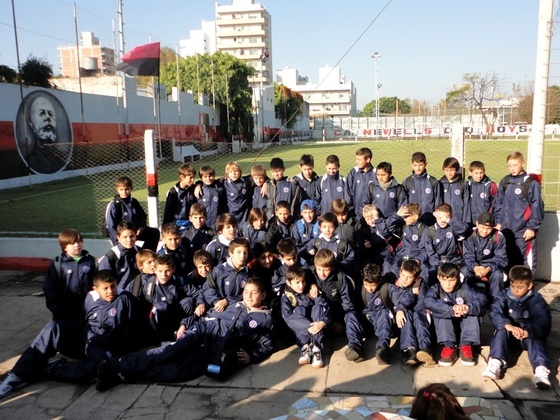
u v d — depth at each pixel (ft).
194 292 14.90
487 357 13.19
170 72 134.41
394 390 11.59
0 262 22.94
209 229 18.02
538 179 18.66
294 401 11.26
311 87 323.16
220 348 12.76
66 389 12.19
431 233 16.47
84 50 91.30
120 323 13.37
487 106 160.76
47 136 63.21
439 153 72.64
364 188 19.99
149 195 21.90
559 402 10.87
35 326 16.25
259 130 160.25
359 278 15.72
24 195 47.60
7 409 11.32
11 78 59.52
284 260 14.84
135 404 11.34
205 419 10.62
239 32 296.92
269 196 20.13
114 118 79.51
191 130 111.55
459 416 6.40
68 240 14.30
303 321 13.60
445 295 13.46
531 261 18.31
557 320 15.43
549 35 17.95
